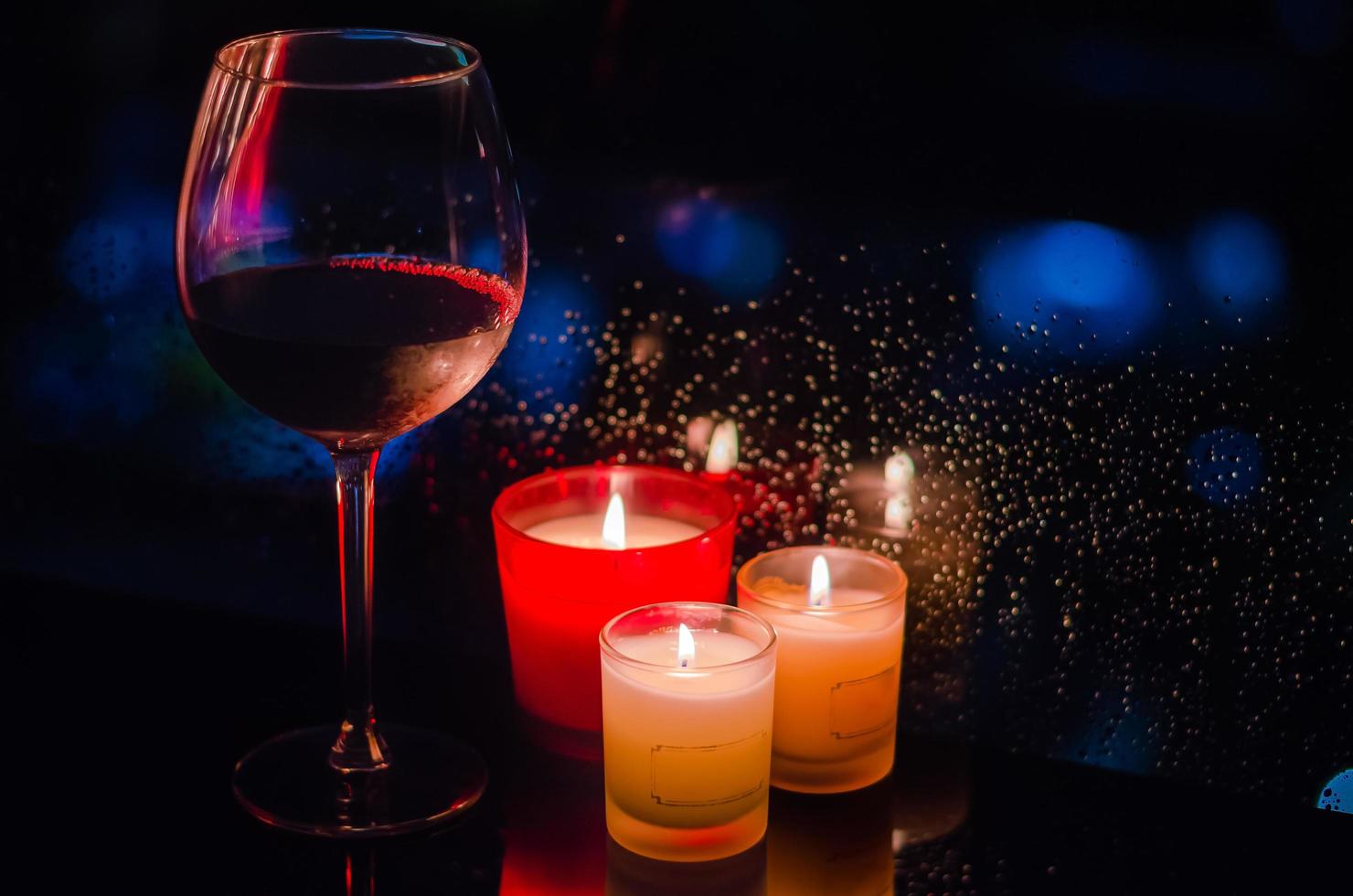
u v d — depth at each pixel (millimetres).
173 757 857
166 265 955
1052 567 882
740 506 916
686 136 887
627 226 902
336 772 844
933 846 822
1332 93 822
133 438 977
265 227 788
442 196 793
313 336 751
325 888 795
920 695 908
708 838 803
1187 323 851
